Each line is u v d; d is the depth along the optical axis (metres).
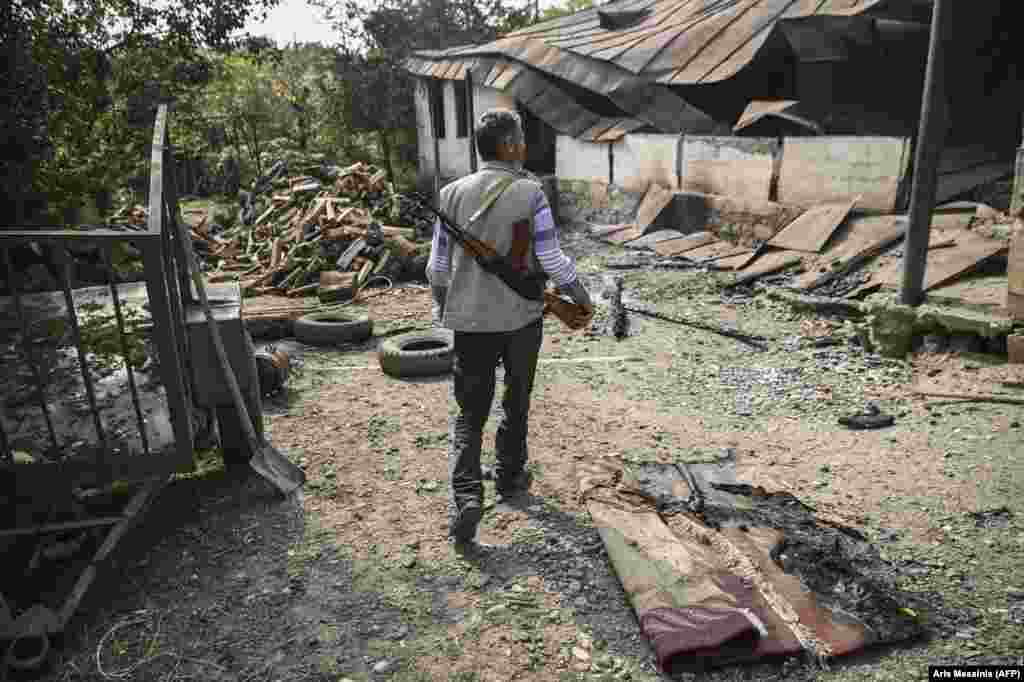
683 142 11.04
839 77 10.38
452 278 3.11
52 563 3.04
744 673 2.36
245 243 11.40
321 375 5.75
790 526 3.20
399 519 3.41
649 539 3.05
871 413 4.64
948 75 10.05
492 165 3.09
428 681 2.37
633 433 4.45
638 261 9.96
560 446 4.25
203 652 2.53
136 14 9.08
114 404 3.65
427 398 5.11
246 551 3.15
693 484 3.65
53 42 6.82
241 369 3.81
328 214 10.38
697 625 2.46
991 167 8.37
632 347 6.39
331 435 4.45
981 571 2.90
